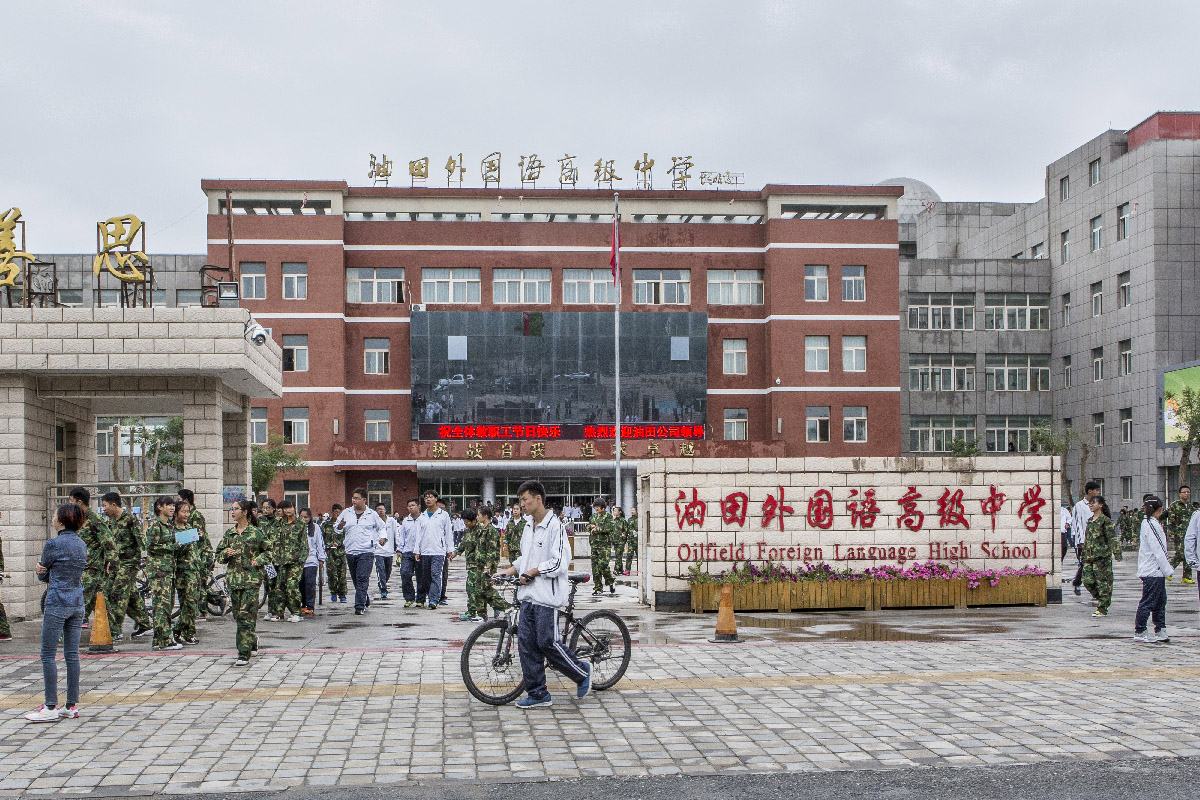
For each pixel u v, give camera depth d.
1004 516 17.91
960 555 17.75
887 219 49.91
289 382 46.66
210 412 17.05
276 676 10.79
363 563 17.64
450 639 14.04
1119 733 8.01
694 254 50.00
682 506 17.20
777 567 17.22
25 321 16.08
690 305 49.78
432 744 7.82
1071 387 55.56
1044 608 17.50
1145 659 11.66
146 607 14.55
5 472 15.98
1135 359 49.91
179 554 13.48
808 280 49.56
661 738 7.96
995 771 7.02
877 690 9.78
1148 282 49.03
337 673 10.95
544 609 9.03
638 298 49.66
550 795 6.58
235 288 17.52
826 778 6.89
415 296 48.44
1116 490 51.47
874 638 13.62
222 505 17.20
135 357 16.11
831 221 49.50
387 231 48.59
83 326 16.11
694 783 6.81
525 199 49.22
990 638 13.56
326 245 46.97
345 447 46.56
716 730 8.20
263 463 40.25
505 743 7.84
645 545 18.34
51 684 8.70
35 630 14.88
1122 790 6.59
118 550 13.80
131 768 7.20
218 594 16.12
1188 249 48.78
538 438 47.97
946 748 7.59
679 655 11.99
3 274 16.53
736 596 16.84
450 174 50.09
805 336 49.28
